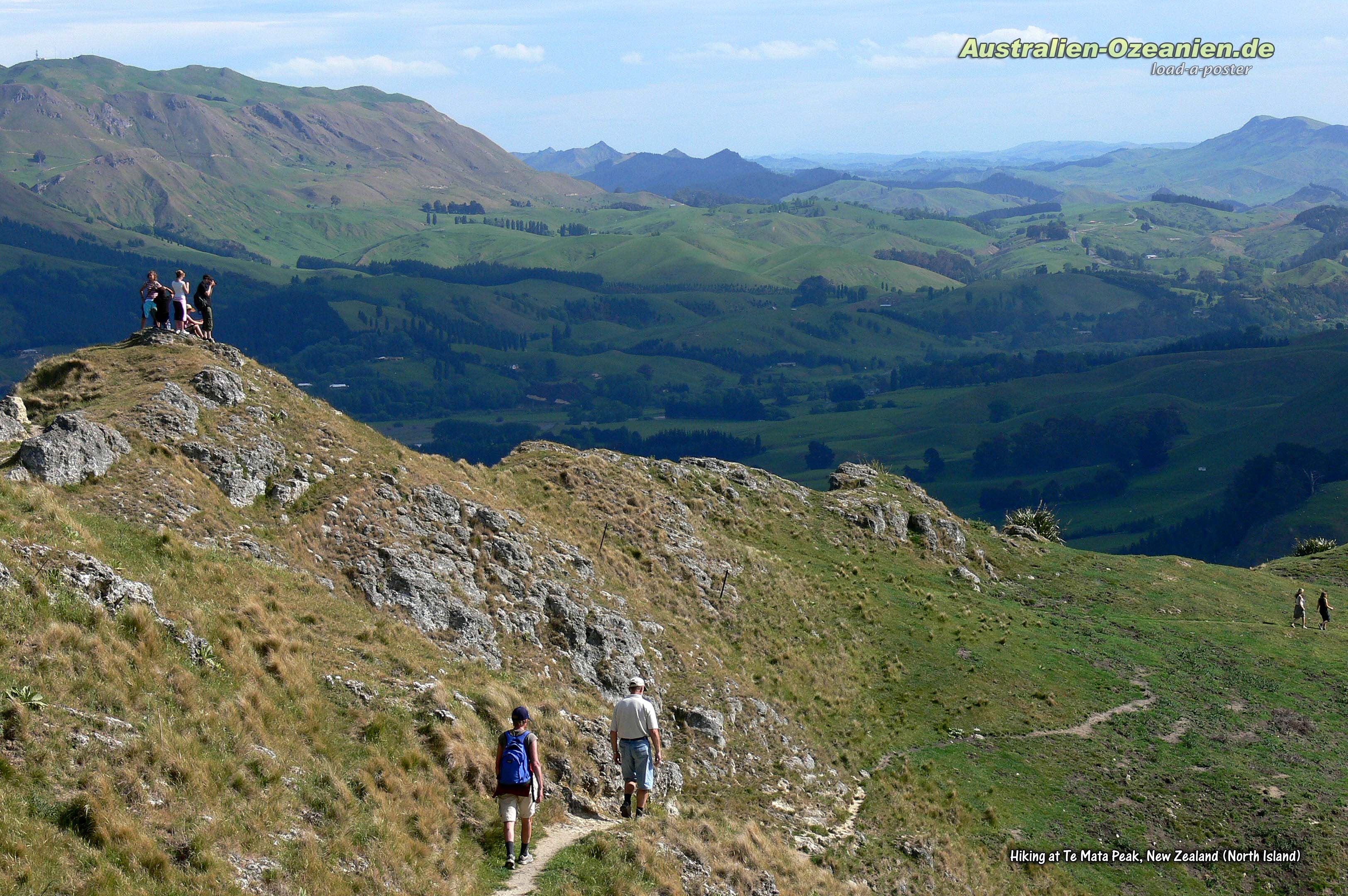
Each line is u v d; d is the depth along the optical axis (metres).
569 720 29.22
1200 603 75.88
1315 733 53.19
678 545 55.16
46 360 38.88
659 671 40.06
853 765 42.59
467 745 23.25
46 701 16.55
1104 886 38.06
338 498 36.72
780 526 69.69
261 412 38.88
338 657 25.20
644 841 22.08
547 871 19.88
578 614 39.47
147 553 24.84
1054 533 96.44
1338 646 67.19
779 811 35.25
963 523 85.94
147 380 37.91
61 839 14.48
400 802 20.23
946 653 57.44
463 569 37.38
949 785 43.09
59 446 28.94
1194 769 47.84
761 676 46.50
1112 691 56.09
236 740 18.83
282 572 30.03
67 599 18.91
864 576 66.44
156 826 15.80
